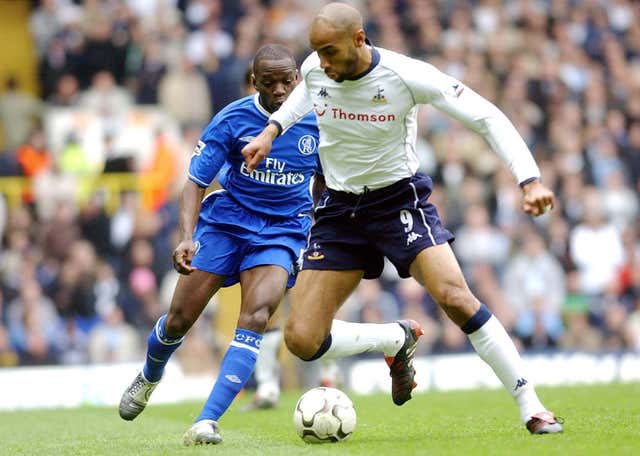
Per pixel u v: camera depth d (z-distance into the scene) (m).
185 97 62.28
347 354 23.06
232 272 23.59
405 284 52.34
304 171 24.05
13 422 31.33
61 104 63.06
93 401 40.81
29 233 55.47
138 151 59.34
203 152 23.03
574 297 56.41
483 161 60.78
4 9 74.44
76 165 58.97
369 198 21.69
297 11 68.44
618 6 76.44
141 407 24.56
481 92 66.19
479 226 56.78
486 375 43.72
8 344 49.56
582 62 71.56
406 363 23.84
